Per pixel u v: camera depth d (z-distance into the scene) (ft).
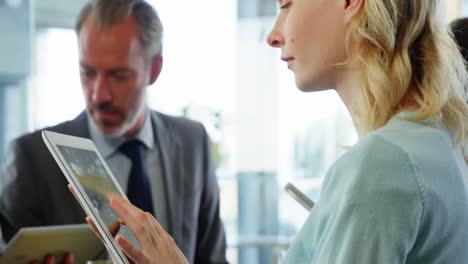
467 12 10.57
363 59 2.96
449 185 2.73
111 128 5.22
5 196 5.18
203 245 5.72
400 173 2.60
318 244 2.72
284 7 3.30
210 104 11.06
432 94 2.95
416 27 2.96
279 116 11.35
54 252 4.23
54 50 10.73
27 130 10.70
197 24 10.93
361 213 2.54
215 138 11.19
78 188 3.09
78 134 5.41
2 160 10.43
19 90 10.74
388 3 2.93
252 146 11.39
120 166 5.42
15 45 10.71
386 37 2.90
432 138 2.83
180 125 5.86
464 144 3.14
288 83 11.32
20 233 3.90
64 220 5.15
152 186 5.48
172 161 5.60
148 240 2.91
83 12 5.23
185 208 5.51
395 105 2.96
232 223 11.55
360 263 2.49
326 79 3.14
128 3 5.17
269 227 11.53
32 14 10.75
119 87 5.13
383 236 2.51
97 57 5.06
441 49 3.07
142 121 5.53
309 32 3.10
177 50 10.88
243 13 11.17
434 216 2.61
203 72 10.99
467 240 2.82
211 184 5.82
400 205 2.54
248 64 11.22
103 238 2.98
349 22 3.00
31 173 5.17
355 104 3.06
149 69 5.35
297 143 11.35
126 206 3.00
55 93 10.71
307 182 11.32
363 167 2.63
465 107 3.18
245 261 11.50
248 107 11.29
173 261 2.94
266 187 11.47
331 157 11.14
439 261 2.71
